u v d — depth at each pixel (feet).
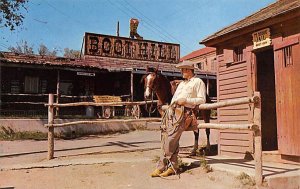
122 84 76.02
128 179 20.47
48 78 69.51
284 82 23.57
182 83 21.56
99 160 26.25
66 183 19.79
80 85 72.69
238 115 27.99
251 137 26.08
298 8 22.09
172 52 90.53
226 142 29.12
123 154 30.81
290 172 19.83
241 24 29.71
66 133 52.70
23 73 66.90
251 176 18.86
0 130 49.06
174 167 21.34
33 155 32.30
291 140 22.68
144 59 85.87
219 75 30.81
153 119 32.22
